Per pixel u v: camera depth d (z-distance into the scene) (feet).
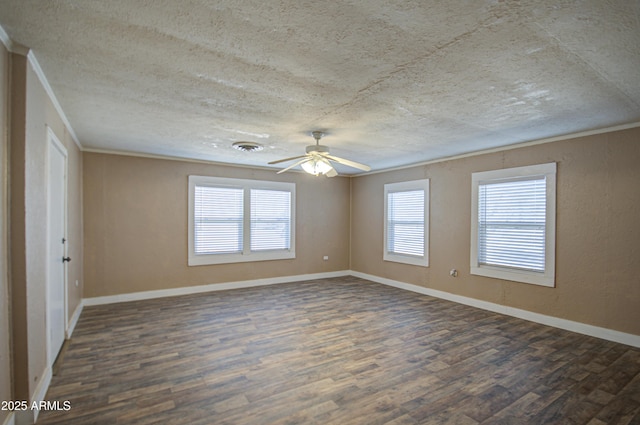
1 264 6.05
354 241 23.97
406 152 16.12
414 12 5.19
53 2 5.01
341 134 12.73
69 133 11.85
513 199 14.43
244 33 5.87
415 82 7.88
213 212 19.04
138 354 10.21
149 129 12.13
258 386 8.34
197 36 5.98
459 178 16.71
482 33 5.78
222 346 10.89
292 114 10.28
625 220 11.19
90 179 15.67
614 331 11.39
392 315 14.38
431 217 18.12
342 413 7.22
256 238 20.48
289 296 17.74
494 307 15.03
